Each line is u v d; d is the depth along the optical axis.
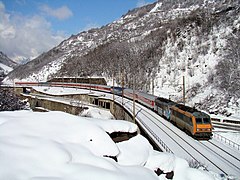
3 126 15.54
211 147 25.89
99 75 110.19
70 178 11.66
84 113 65.62
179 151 24.28
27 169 11.42
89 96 76.75
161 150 22.88
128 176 13.58
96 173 12.45
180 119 32.97
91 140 16.09
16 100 82.44
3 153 11.99
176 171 18.53
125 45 123.19
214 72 62.97
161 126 34.91
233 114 45.47
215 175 18.98
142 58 97.88
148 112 46.72
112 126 19.83
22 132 14.85
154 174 15.87
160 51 90.56
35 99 85.50
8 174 10.69
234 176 18.89
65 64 149.88
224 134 33.91
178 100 62.78
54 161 12.58
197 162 21.11
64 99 77.06
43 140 14.23
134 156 17.64
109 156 15.76
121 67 101.06
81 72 122.44
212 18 83.56
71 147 14.57
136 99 61.34
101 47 143.88
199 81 64.81
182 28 90.25
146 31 153.38
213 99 53.84
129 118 45.03
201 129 28.02
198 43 77.75
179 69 75.00
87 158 14.10
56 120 17.38
